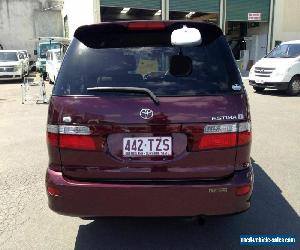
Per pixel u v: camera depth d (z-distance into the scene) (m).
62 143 2.83
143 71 2.90
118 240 3.40
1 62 20.62
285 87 13.34
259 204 4.10
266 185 4.65
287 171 5.18
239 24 27.62
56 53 19.20
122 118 2.75
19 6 32.94
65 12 31.89
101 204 2.82
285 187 4.59
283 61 13.51
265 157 5.82
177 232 3.52
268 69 13.52
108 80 2.88
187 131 2.75
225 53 2.96
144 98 2.77
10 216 3.89
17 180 4.92
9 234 3.53
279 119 8.93
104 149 2.79
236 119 2.77
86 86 2.86
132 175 2.79
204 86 2.82
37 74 25.98
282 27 25.31
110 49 3.01
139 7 22.20
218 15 24.05
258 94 13.91
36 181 4.88
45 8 33.75
